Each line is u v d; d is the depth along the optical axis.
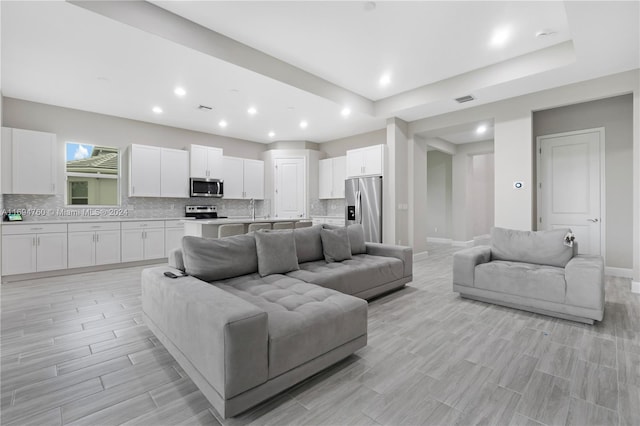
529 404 1.60
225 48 3.34
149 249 5.39
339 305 2.01
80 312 2.97
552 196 4.81
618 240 4.32
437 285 4.03
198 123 5.88
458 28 3.19
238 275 2.71
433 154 9.26
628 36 2.92
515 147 4.52
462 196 8.27
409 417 1.50
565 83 4.00
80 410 1.56
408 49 3.63
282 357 1.62
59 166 4.88
